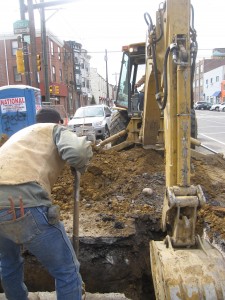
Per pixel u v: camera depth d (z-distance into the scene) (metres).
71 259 2.42
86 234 3.66
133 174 5.22
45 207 2.29
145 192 4.67
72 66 44.62
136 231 3.86
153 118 5.33
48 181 2.40
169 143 2.82
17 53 13.27
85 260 3.64
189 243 2.69
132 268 3.72
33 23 13.25
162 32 3.22
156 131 5.57
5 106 8.42
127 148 6.53
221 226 3.78
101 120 13.55
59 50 38.66
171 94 2.79
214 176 5.55
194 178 5.12
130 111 7.67
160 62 3.30
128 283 3.71
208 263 2.46
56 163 2.46
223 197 4.77
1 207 2.21
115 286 3.69
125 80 8.02
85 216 4.11
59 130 2.49
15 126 8.50
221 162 6.46
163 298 2.41
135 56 7.56
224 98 59.53
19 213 2.20
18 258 2.68
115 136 6.87
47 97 16.50
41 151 2.39
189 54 2.67
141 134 6.11
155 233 4.00
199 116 31.78
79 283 2.44
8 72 33.81
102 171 5.12
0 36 33.22
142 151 5.84
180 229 2.67
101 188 4.83
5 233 2.28
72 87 44.84
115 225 3.85
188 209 2.65
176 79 2.78
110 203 4.44
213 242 3.60
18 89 8.35
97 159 5.53
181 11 2.76
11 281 2.70
